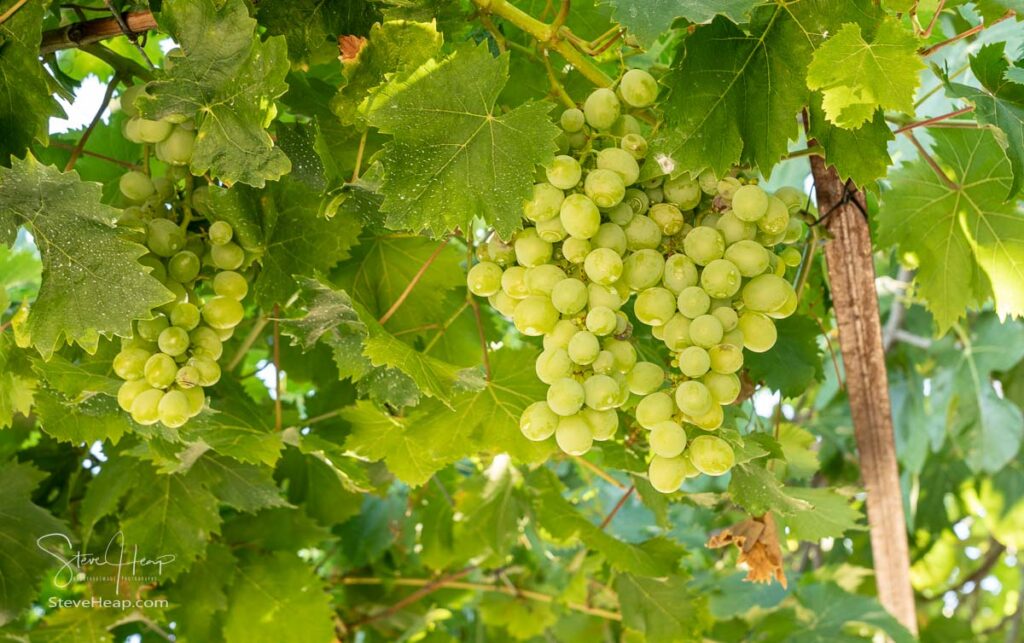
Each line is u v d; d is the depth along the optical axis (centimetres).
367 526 124
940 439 153
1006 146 67
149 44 94
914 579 204
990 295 87
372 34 69
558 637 134
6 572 88
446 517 121
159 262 71
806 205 87
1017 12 67
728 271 61
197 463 88
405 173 64
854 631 124
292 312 83
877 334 90
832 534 92
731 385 61
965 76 104
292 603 97
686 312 61
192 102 67
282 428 91
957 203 87
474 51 64
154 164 90
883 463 98
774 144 66
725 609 130
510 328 145
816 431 157
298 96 80
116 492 89
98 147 88
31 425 99
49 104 70
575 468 136
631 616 103
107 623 93
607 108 64
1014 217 85
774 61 65
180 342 67
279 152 67
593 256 61
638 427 85
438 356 94
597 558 119
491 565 123
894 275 150
